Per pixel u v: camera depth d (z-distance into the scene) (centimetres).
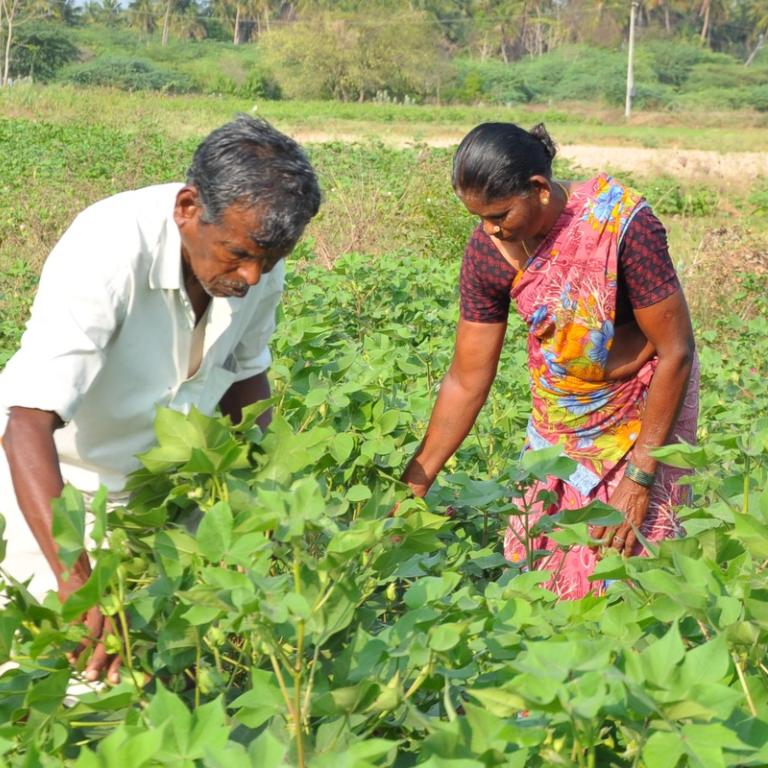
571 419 342
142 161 1828
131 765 152
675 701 153
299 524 181
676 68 7975
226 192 230
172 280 251
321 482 274
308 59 6544
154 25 9525
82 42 8038
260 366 304
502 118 5169
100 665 217
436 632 184
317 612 184
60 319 240
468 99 7044
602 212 315
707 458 229
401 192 1484
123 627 202
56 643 204
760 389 605
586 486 341
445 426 346
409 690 191
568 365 332
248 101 5212
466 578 303
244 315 281
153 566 230
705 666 164
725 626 191
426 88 6988
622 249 316
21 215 1229
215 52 8006
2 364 548
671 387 324
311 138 3447
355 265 696
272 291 291
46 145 2059
